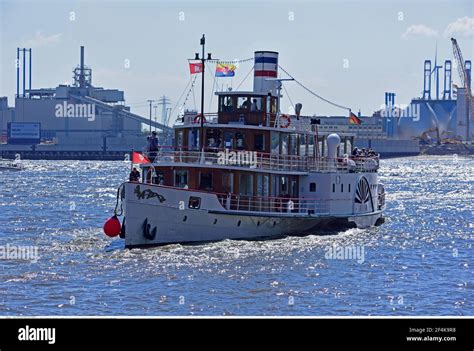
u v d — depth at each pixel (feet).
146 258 609.83
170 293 512.63
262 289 528.22
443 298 521.24
